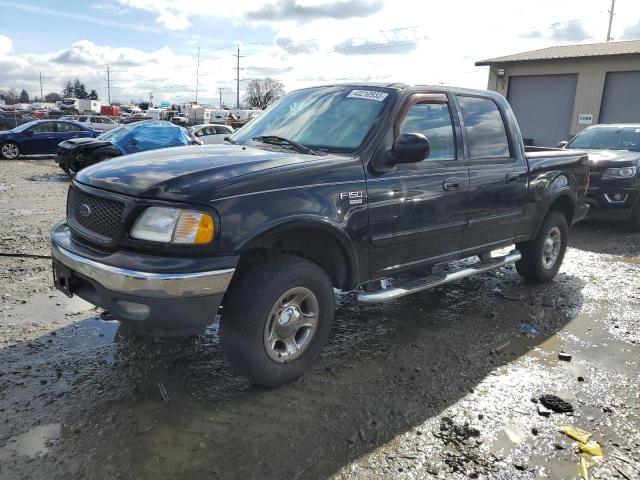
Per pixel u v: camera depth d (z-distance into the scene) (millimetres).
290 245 3494
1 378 3361
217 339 4066
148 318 2838
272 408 3135
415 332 4363
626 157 8656
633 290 5660
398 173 3764
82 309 4594
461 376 3619
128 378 3420
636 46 20578
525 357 3949
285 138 3988
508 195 4777
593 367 3814
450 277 4348
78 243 3211
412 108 3979
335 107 4051
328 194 3326
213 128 22281
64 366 3551
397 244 3832
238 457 2682
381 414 3111
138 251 2908
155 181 2990
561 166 5496
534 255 5492
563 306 5082
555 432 2994
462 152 4379
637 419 3154
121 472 2541
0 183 13164
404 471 2627
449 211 4180
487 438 2918
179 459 2648
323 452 2748
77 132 21172
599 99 20031
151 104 89000
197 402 3166
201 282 2818
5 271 5590
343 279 3627
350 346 4055
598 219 9047
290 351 3332
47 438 2773
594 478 2623
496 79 23016
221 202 2896
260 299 3055
